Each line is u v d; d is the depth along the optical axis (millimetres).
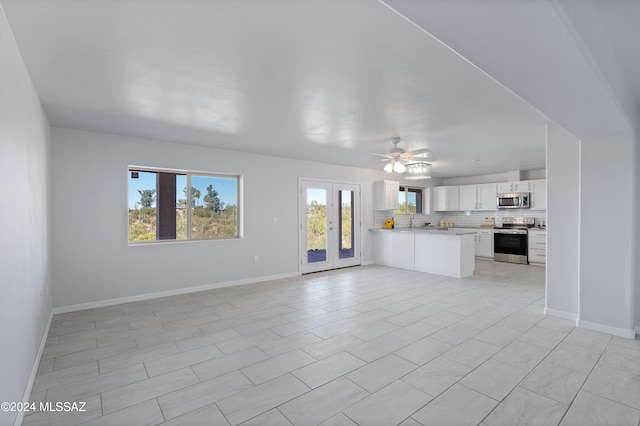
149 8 1631
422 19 1260
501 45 1452
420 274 6410
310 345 3016
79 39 1941
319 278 6047
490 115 3473
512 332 3320
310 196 6574
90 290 4172
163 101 3041
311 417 1966
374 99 2992
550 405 2074
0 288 1584
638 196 3281
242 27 1818
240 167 5539
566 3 1279
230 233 5586
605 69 1956
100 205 4242
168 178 4965
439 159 6301
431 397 2168
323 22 1768
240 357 2775
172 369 2566
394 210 8438
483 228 8555
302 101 3041
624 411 2012
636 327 3285
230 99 2994
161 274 4738
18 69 2039
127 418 1966
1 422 1583
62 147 3980
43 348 2939
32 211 2514
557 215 3785
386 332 3334
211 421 1937
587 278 3412
